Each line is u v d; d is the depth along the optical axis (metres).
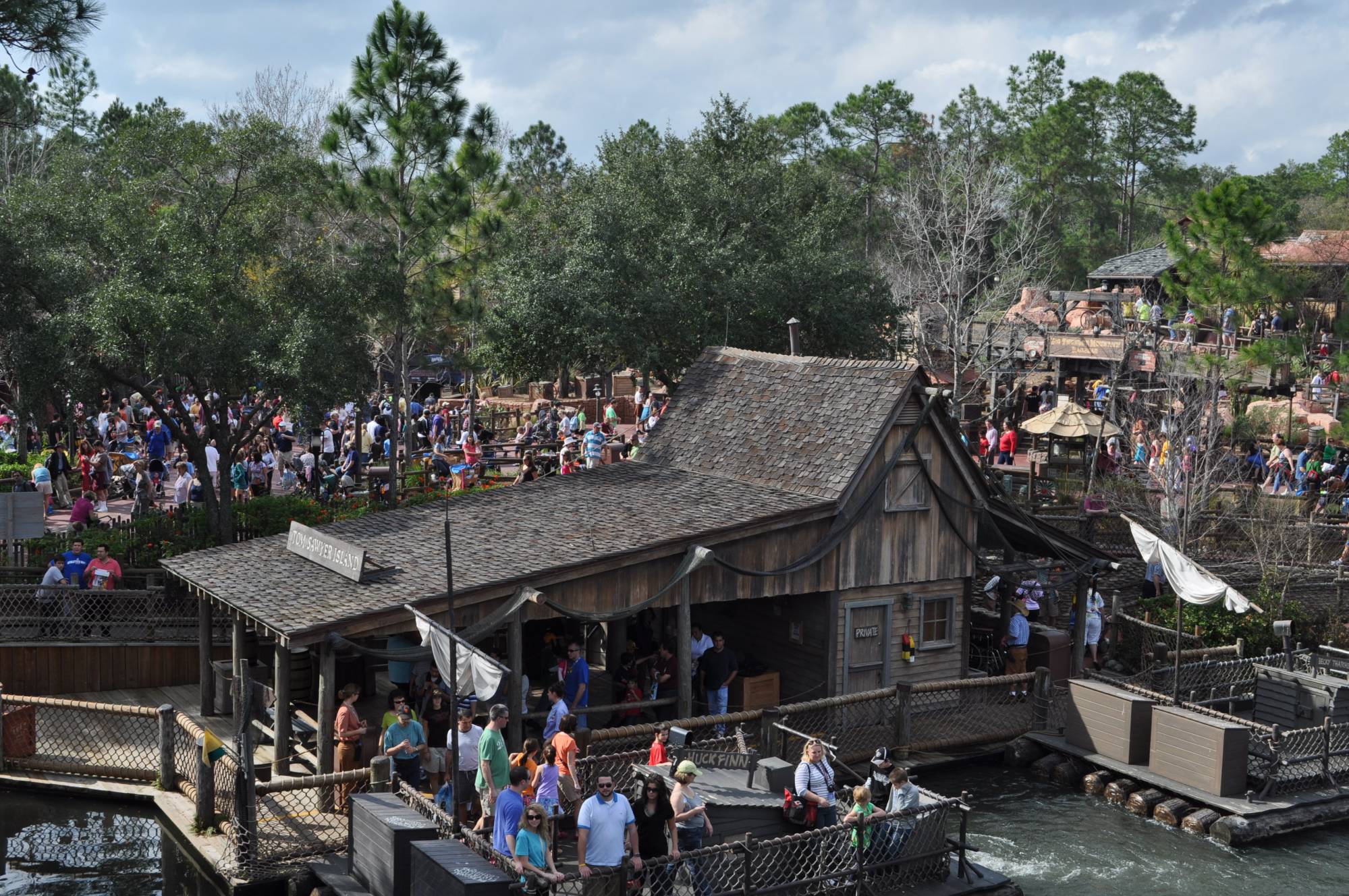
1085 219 94.38
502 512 25.00
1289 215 86.00
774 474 25.56
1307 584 34.16
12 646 25.08
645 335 42.47
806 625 25.33
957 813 21.34
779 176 48.72
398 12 33.75
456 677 16.47
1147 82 93.31
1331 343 51.91
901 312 46.66
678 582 22.05
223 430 30.78
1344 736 23.02
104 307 27.77
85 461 36.88
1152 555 23.50
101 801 20.34
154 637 25.95
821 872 16.34
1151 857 19.70
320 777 17.77
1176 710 22.27
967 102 90.06
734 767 18.47
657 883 15.13
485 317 42.00
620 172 47.41
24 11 16.03
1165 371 44.78
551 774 16.86
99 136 66.44
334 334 30.53
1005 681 24.84
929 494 25.69
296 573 21.64
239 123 32.16
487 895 13.70
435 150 33.91
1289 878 18.98
